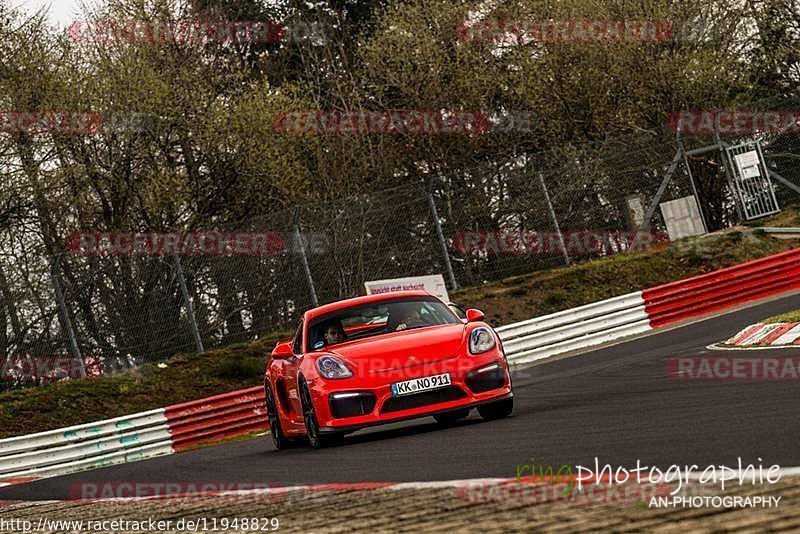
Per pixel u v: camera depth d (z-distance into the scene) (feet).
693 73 331.36
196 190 317.63
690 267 279.08
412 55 375.25
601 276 276.82
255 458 123.34
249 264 257.55
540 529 46.52
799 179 305.73
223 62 377.09
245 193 329.52
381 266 268.82
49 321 241.14
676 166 296.10
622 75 343.26
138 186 313.32
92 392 233.35
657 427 83.15
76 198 301.63
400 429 123.85
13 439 189.37
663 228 292.81
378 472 82.53
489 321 258.16
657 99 335.47
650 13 338.75
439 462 82.17
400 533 50.80
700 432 75.51
